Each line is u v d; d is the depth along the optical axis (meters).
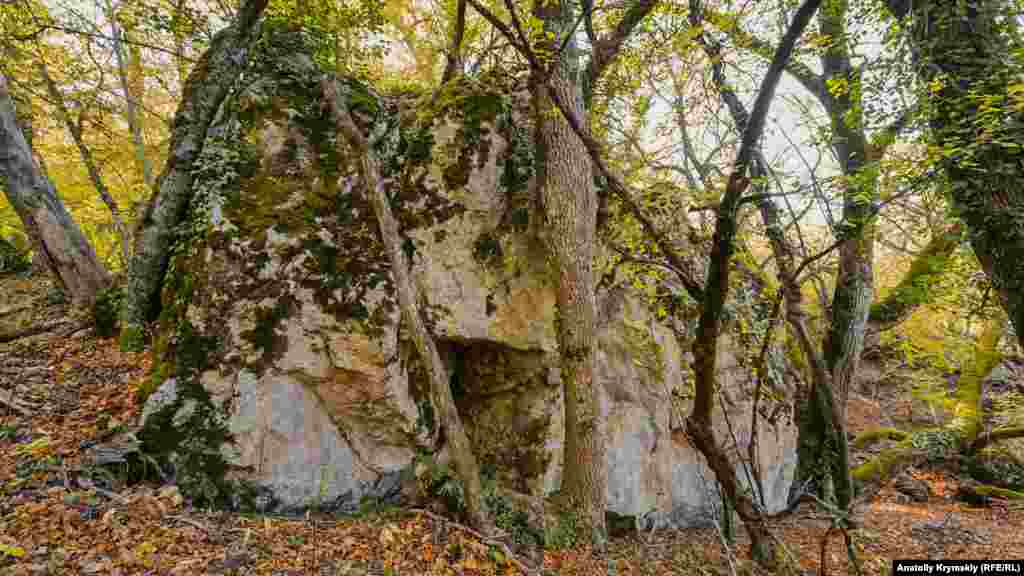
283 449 4.86
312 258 5.11
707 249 8.03
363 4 7.93
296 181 5.35
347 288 5.18
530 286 6.20
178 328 4.84
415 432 5.42
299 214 5.20
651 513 6.71
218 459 4.59
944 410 14.25
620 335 6.85
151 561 3.45
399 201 5.65
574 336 5.27
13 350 5.79
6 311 6.56
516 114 6.45
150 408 4.58
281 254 5.02
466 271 5.81
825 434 8.74
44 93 9.62
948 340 12.75
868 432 11.67
